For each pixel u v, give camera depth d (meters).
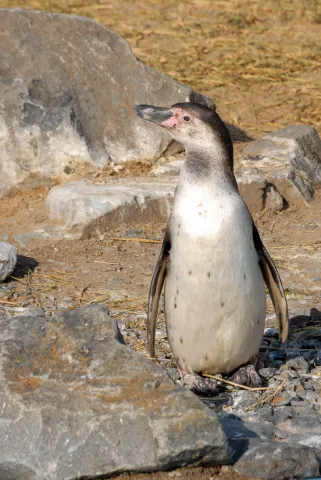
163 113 12.91
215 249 12.19
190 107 12.77
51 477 10.44
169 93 23.11
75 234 19.41
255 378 13.16
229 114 26.47
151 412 10.71
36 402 11.00
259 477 10.80
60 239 19.27
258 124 25.83
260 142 23.44
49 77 22.52
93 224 19.42
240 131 25.23
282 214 21.03
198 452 10.52
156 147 22.30
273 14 35.03
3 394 11.16
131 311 16.28
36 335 11.89
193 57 30.86
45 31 23.22
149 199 20.05
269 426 11.79
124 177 21.64
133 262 18.48
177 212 12.48
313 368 13.90
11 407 11.00
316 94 28.09
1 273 17.33
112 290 17.19
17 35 22.98
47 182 21.67
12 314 16.03
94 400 10.97
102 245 19.14
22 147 21.64
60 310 16.31
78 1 36.25
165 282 12.95
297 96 27.94
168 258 12.88
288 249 19.16
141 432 10.59
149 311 13.29
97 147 22.11
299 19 34.62
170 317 12.89
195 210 12.29
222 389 13.18
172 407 10.73
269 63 30.33
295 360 13.84
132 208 19.83
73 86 22.58
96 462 10.49
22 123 21.78
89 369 11.37
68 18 23.53
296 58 30.77
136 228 19.81
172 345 13.15
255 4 36.06
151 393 10.95
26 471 10.55
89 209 19.48
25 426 10.80
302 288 17.20
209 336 12.71
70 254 18.73
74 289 17.23
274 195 21.11
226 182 12.50
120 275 17.86
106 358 11.48
